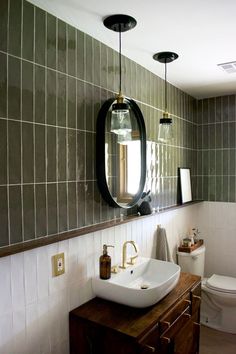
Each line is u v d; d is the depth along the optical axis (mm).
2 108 1148
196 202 2904
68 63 1455
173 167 2594
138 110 1957
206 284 2564
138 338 1234
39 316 1304
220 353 2213
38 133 1296
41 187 1310
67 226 1446
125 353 1261
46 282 1333
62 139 1418
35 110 1281
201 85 2604
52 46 1367
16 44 1202
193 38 1660
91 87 1605
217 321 2576
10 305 1180
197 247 2787
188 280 1868
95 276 1609
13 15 1190
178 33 1598
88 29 1534
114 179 1729
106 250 1601
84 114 1554
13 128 1189
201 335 2461
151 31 1569
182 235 2760
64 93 1431
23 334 1234
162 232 2248
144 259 1939
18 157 1209
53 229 1370
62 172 1418
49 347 1354
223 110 2967
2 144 1149
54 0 1259
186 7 1337
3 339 1157
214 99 3012
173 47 1785
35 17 1284
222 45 1760
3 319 1156
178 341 1616
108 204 1737
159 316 1406
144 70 2133
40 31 1308
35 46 1283
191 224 2977
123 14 1391
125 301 1462
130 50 1821
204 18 1438
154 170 2262
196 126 3090
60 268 1398
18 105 1209
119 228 1825
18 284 1209
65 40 1439
